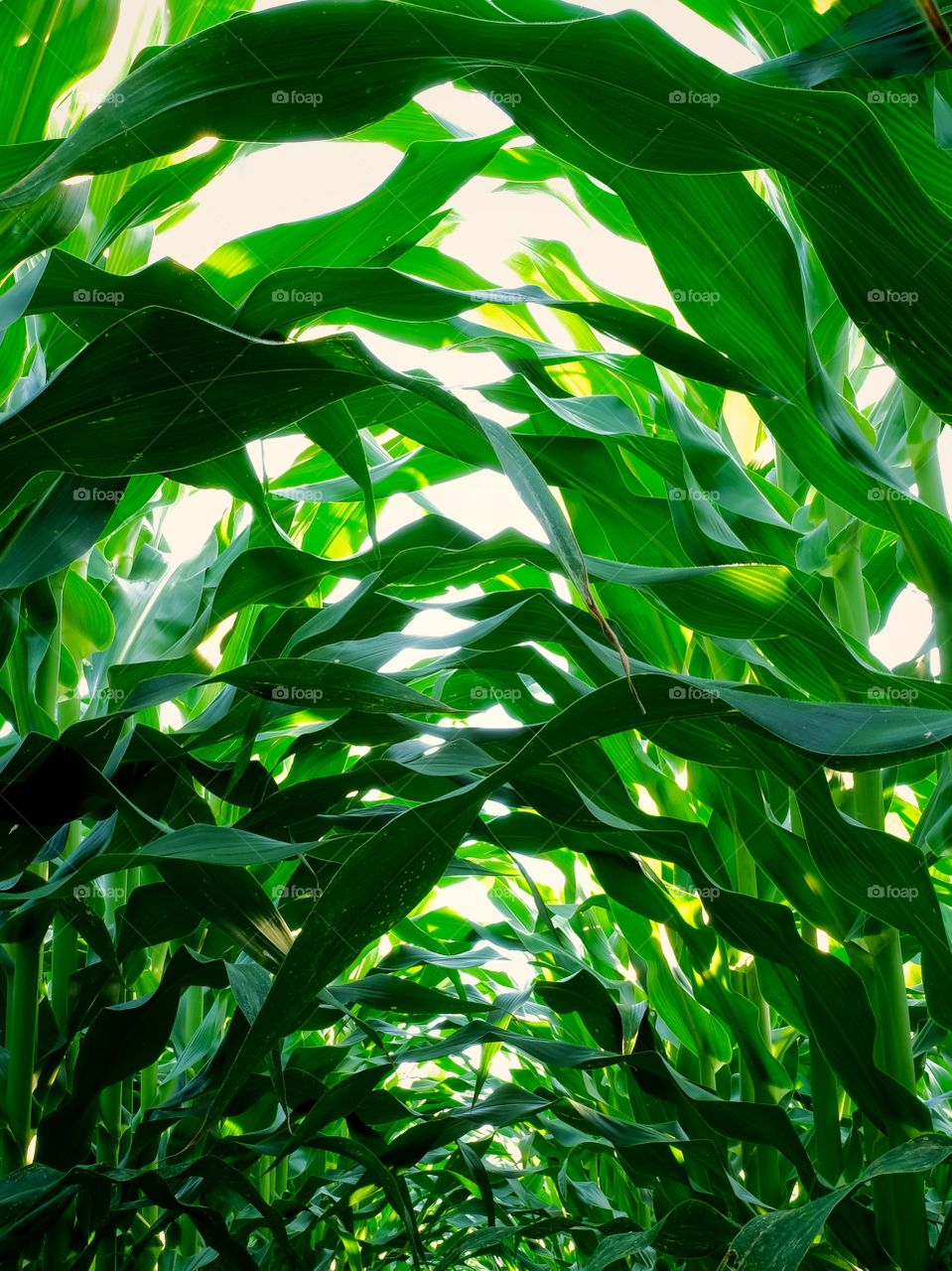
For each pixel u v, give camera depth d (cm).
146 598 141
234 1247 94
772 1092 112
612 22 50
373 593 99
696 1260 102
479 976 243
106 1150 112
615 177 72
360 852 54
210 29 48
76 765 80
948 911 158
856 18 61
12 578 81
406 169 93
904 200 56
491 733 96
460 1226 254
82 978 102
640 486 117
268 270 100
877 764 50
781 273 77
